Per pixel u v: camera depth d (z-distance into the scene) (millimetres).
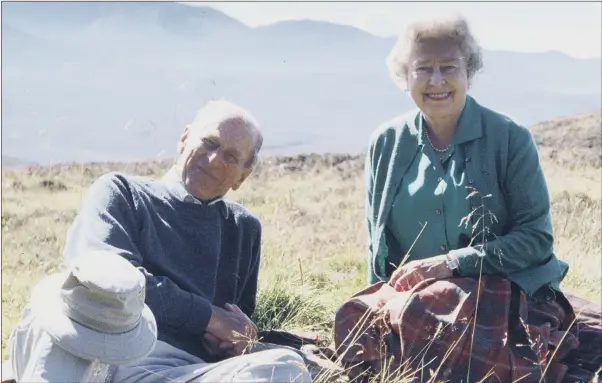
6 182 15914
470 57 4203
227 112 3846
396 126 4410
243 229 4125
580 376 4062
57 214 13805
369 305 4027
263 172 20953
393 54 4324
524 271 4152
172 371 3279
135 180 3838
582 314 4582
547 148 22875
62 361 2885
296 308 5355
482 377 3828
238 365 3072
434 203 4211
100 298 2871
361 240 9227
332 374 3840
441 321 3844
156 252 3752
